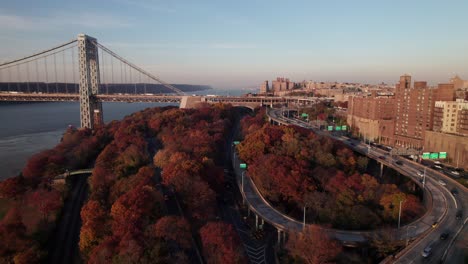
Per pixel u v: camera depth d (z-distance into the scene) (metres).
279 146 162.38
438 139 177.62
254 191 129.75
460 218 100.44
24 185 136.62
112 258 75.06
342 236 93.00
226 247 80.31
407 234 90.94
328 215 106.88
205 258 84.12
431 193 122.31
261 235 106.50
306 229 89.94
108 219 97.75
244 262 82.25
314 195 115.94
